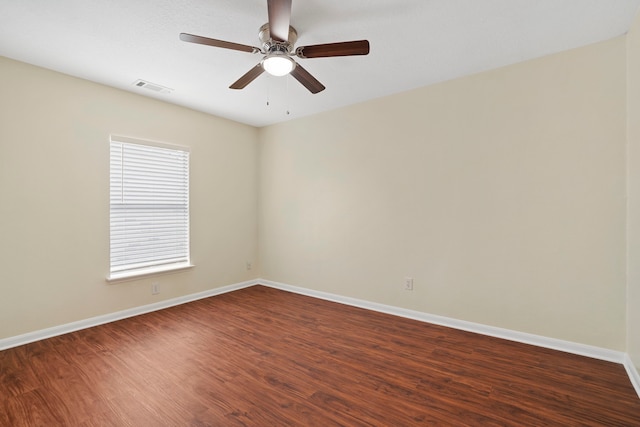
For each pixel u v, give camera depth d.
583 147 2.35
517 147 2.62
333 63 2.61
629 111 2.14
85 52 2.43
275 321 3.15
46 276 2.71
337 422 1.67
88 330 2.89
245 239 4.46
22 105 2.58
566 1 1.84
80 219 2.91
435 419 1.70
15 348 2.51
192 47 2.36
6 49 2.38
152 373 2.15
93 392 1.93
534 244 2.56
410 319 3.20
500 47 2.36
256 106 3.69
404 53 2.45
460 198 2.91
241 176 4.39
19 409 1.76
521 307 2.62
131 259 3.28
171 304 3.61
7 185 2.51
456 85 2.91
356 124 3.59
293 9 1.91
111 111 3.09
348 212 3.68
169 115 3.55
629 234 2.15
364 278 3.56
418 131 3.14
